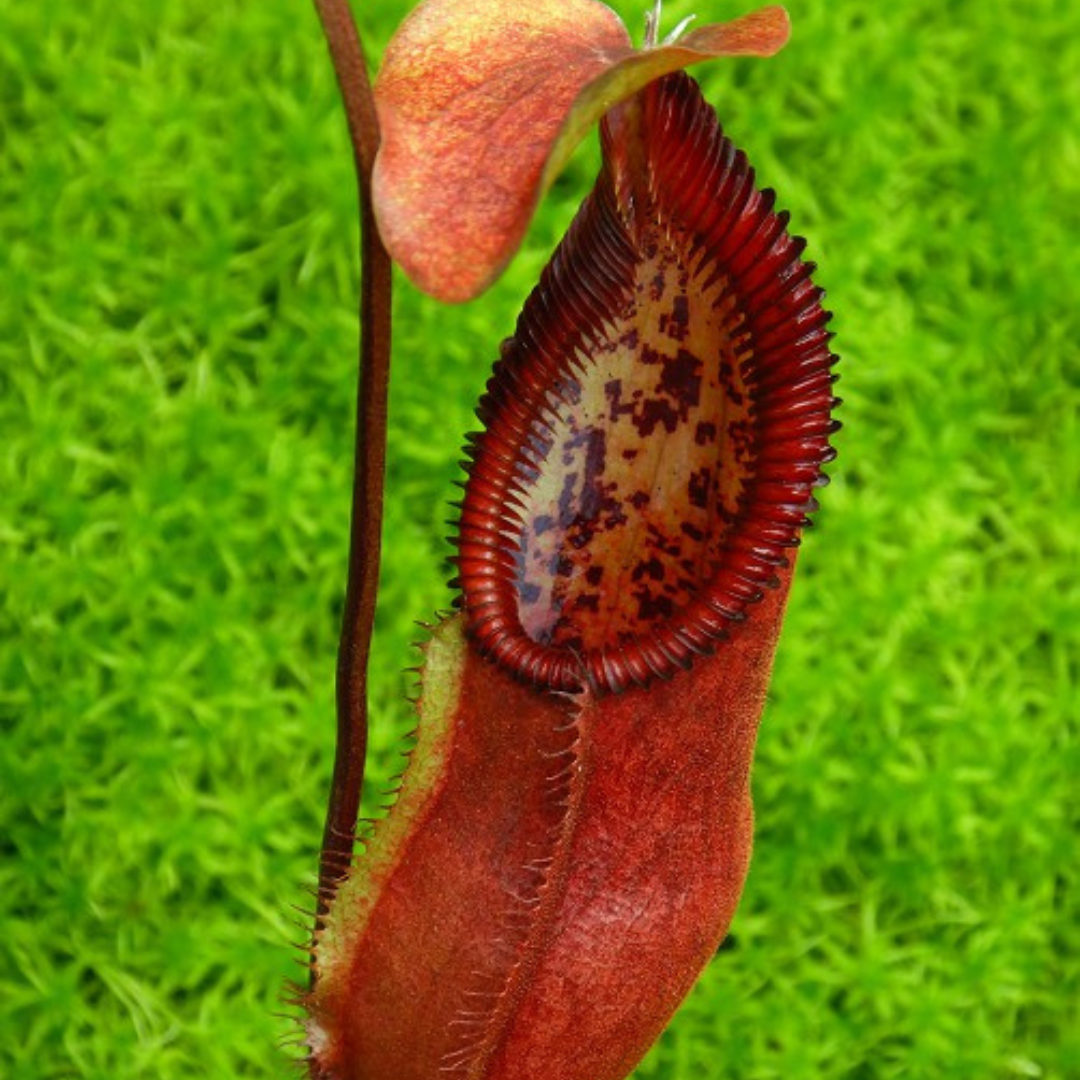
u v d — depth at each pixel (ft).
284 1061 1.43
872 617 1.54
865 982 1.48
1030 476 1.65
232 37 1.62
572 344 1.01
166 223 1.59
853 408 1.60
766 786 1.50
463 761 1.03
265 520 1.51
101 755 1.51
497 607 1.02
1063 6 1.76
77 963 1.45
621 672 1.02
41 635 1.49
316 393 1.58
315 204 1.59
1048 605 1.59
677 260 1.02
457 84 0.96
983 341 1.64
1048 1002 1.52
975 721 1.53
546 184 0.92
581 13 0.99
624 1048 1.06
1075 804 1.58
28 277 1.53
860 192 1.67
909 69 1.69
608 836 1.03
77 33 1.66
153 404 1.52
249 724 1.48
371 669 1.50
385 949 1.04
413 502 1.56
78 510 1.49
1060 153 1.73
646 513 1.05
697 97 0.99
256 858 1.46
